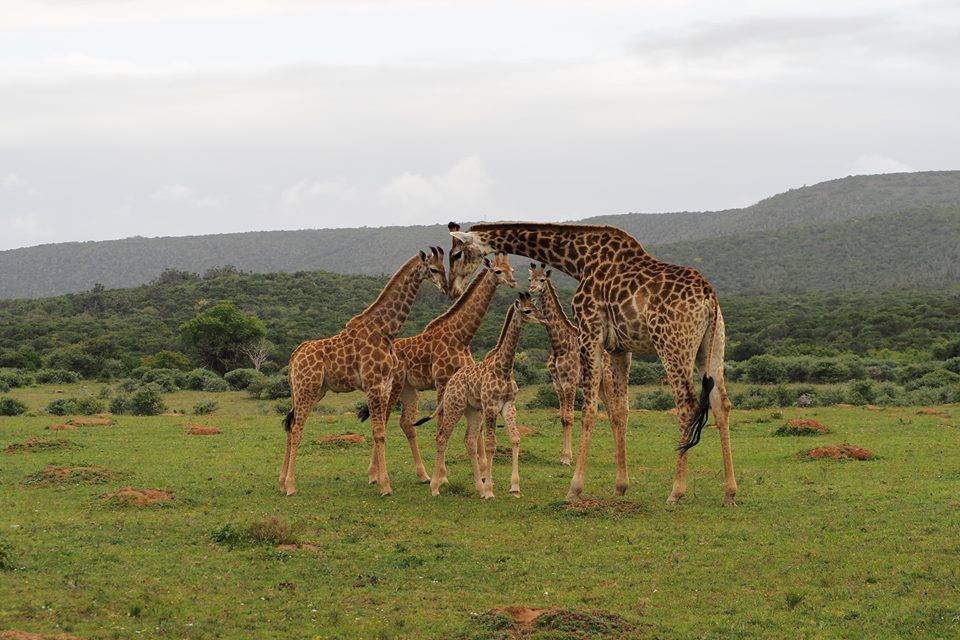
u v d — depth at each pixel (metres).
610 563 10.91
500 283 15.93
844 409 29.94
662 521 12.94
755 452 19.73
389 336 15.37
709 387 13.37
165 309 90.88
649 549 11.45
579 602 9.53
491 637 8.24
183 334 62.47
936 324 67.12
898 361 53.09
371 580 10.14
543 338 61.88
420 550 11.43
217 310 62.62
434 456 19.38
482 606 9.35
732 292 141.25
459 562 10.94
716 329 13.48
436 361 16.03
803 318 75.31
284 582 10.01
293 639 8.44
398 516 13.37
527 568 10.70
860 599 9.51
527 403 31.91
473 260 15.93
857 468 17.27
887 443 20.61
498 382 14.49
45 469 16.31
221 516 13.20
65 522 12.61
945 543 11.35
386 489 15.05
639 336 13.79
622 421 14.48
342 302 92.75
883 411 28.77
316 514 13.40
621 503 13.61
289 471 15.10
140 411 33.03
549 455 19.14
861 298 98.88
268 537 11.55
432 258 15.45
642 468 17.91
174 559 10.79
